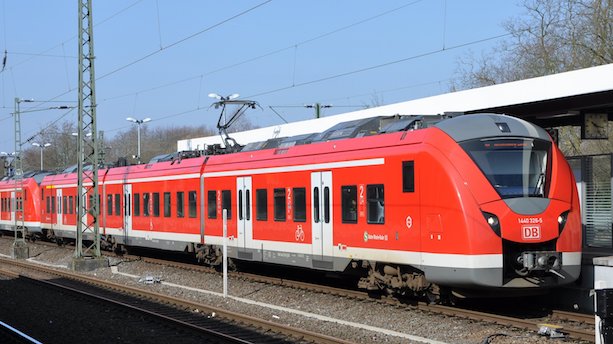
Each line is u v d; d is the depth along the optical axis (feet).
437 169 42.39
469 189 41.01
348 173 50.06
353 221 49.62
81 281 71.61
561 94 48.70
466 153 41.83
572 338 36.37
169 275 73.31
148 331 41.86
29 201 127.44
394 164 45.78
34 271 83.87
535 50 119.14
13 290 64.49
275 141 63.98
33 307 53.11
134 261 89.71
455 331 39.34
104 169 101.04
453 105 61.05
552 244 41.91
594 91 46.21
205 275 69.97
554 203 41.88
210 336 38.75
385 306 47.73
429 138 43.68
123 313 48.29
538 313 44.52
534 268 40.55
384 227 46.57
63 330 43.11
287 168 57.26
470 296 43.45
